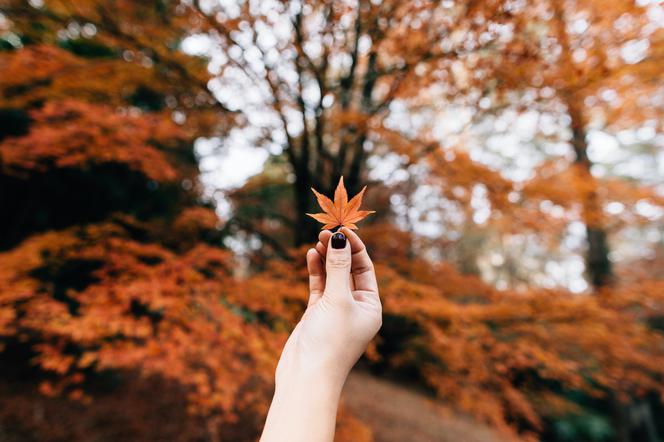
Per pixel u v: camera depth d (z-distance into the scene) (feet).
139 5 9.84
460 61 7.70
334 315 3.10
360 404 20.06
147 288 7.84
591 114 9.15
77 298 8.25
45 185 16.40
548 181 10.28
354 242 3.59
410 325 11.59
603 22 6.54
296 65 9.60
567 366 9.16
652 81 7.73
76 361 16.83
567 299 9.74
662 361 9.96
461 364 9.71
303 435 2.53
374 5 7.45
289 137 11.98
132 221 10.94
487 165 10.28
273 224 19.19
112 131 9.34
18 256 8.84
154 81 11.65
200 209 11.40
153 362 7.76
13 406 14.55
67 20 9.99
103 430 14.39
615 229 11.23
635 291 10.18
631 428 17.74
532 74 7.43
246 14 8.20
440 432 19.08
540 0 6.29
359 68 11.94
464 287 12.50
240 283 9.21
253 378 10.45
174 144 15.08
